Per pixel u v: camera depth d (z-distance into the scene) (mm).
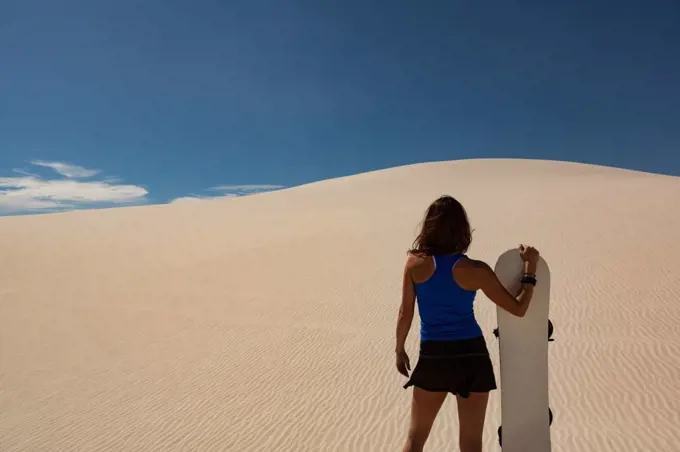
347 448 6887
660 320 10633
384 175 64938
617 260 15258
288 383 9633
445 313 3309
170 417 8586
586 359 9062
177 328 14062
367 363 10336
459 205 3447
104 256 26297
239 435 7633
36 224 40062
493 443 6363
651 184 35844
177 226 36250
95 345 13250
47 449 7844
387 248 20812
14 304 18000
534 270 3424
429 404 3350
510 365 3502
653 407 7004
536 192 38406
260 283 17922
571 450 5941
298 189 60719
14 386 10797
